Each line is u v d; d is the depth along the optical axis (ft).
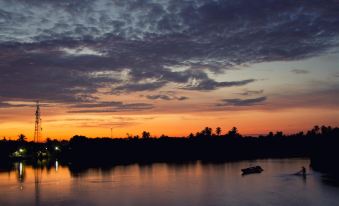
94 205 211.41
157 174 391.86
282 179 325.21
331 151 434.71
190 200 220.84
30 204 218.18
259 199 221.05
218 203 210.18
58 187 289.74
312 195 233.55
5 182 326.24
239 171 416.67
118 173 408.26
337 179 319.27
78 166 532.32
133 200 224.12
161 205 207.00
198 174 385.91
